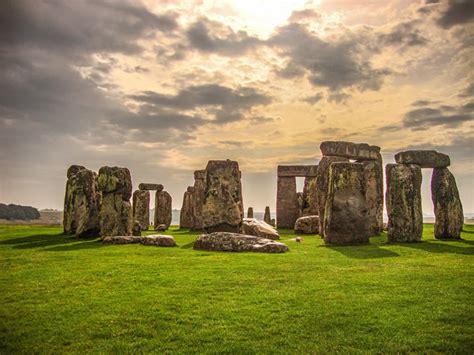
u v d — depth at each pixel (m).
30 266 13.13
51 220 89.38
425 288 9.95
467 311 8.16
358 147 27.69
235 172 23.27
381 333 7.12
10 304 8.81
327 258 14.80
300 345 6.69
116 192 22.02
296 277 11.34
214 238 17.84
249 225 23.59
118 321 7.78
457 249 17.23
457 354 6.31
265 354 6.38
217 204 22.67
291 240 22.39
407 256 15.35
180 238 24.14
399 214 20.41
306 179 37.00
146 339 6.99
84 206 23.02
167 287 10.20
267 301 8.95
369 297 9.18
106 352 6.49
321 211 25.14
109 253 16.20
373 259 14.57
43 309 8.45
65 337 7.07
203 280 10.95
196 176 33.56
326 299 9.08
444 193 22.19
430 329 7.25
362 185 20.11
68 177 28.27
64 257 15.05
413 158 21.38
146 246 18.81
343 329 7.34
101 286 10.35
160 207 39.75
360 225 19.67
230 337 7.02
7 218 83.44
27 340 6.94
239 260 14.33
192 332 7.25
